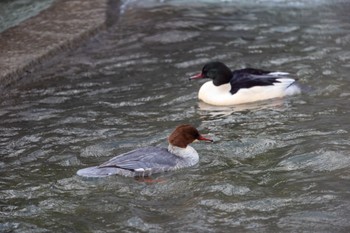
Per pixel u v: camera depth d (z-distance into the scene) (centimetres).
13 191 1133
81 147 1290
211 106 1482
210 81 1528
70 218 1048
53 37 1880
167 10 2147
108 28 2002
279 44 1820
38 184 1152
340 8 2100
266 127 1352
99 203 1084
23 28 1956
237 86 1502
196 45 1848
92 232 1006
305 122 1363
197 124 1384
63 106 1504
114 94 1559
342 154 1208
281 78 1524
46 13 2080
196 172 1173
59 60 1786
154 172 1163
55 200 1098
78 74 1695
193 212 1049
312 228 994
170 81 1623
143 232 1001
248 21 2023
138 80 1639
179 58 1764
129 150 1269
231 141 1289
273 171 1170
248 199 1082
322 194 1084
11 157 1263
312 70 1628
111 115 1440
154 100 1518
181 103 1499
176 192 1112
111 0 2205
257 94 1495
